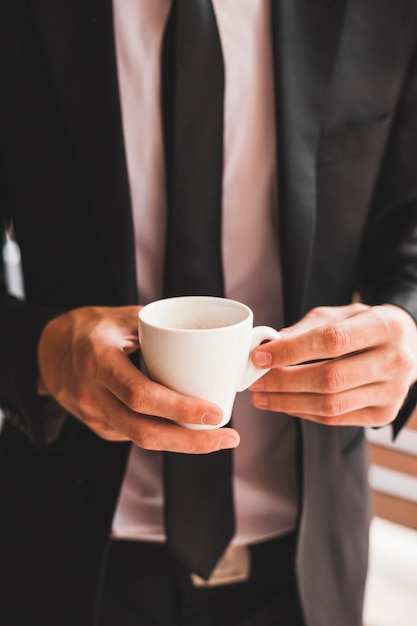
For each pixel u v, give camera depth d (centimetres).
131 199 64
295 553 68
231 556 75
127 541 73
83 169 63
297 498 74
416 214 72
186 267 63
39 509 70
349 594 77
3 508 72
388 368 54
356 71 66
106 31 61
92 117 62
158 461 71
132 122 66
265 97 66
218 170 62
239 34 65
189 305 53
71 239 67
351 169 67
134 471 72
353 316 56
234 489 73
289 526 75
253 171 67
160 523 73
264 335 51
